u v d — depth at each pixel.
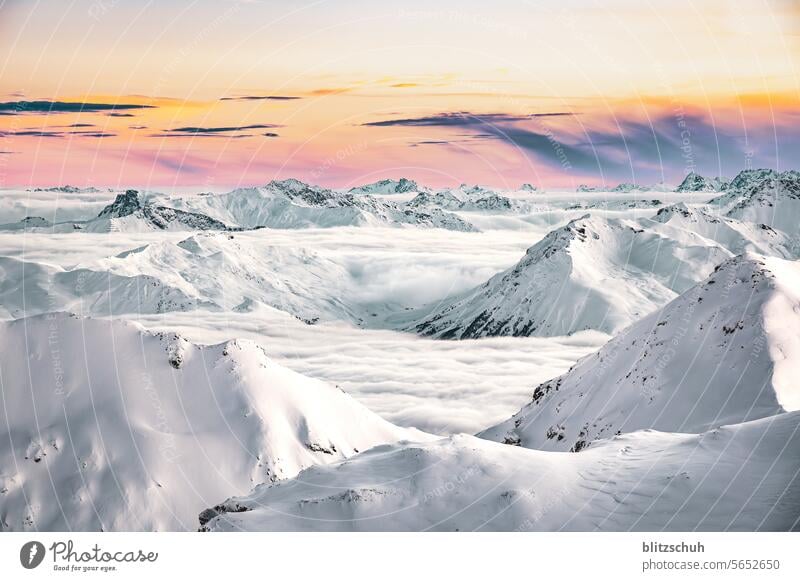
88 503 121.25
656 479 51.12
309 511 51.50
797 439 52.25
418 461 55.81
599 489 51.00
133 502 122.00
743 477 49.69
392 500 51.56
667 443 57.31
